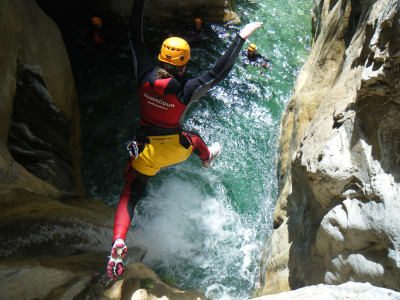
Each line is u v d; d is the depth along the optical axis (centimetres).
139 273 357
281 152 552
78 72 846
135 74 288
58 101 609
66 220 436
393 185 250
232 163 679
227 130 739
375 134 267
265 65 875
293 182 401
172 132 299
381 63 252
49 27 657
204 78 273
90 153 699
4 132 491
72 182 602
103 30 955
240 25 1002
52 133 587
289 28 984
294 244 379
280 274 385
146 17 980
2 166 441
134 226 568
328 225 297
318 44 563
